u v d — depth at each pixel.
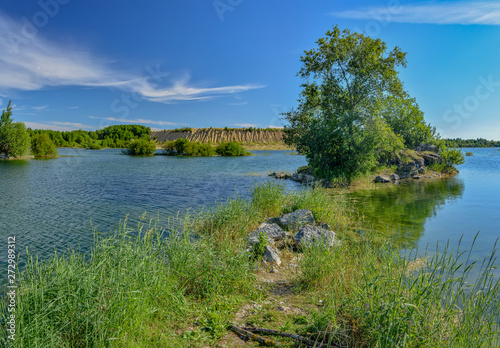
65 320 3.77
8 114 47.47
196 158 61.19
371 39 28.00
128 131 106.62
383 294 4.15
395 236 10.03
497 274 6.78
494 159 56.91
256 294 5.66
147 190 20.09
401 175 29.75
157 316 4.53
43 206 14.71
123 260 5.06
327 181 24.09
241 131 147.38
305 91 32.94
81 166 37.34
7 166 35.53
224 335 4.27
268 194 13.59
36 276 4.53
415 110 38.03
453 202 16.50
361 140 24.94
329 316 4.28
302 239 8.20
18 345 3.30
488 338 3.64
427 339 3.53
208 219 10.32
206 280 5.58
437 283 4.20
